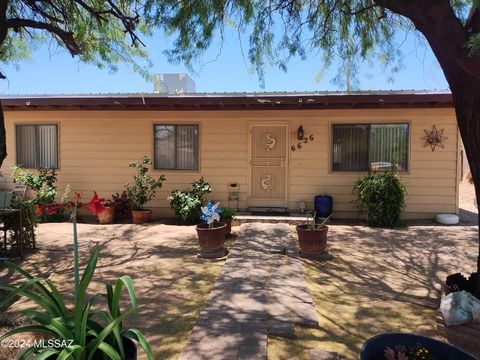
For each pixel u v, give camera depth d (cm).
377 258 606
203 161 977
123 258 602
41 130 1012
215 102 865
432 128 914
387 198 851
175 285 477
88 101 889
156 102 877
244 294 434
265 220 879
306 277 512
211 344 317
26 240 632
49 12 565
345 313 396
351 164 945
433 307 413
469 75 335
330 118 942
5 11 396
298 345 327
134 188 955
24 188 964
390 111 921
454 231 810
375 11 539
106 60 676
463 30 284
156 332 350
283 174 967
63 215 954
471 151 347
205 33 514
